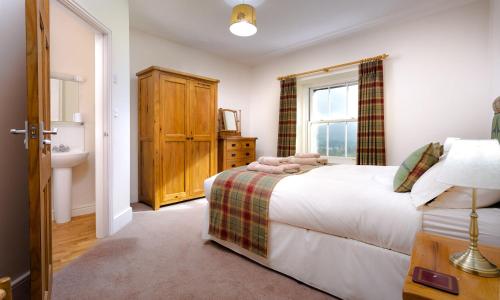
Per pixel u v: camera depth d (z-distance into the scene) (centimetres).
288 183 180
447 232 118
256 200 188
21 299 147
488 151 79
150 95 332
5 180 141
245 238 194
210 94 389
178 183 350
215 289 161
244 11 239
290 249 172
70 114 303
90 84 316
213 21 328
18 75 145
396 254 130
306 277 164
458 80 281
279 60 456
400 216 128
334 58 383
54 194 280
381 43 336
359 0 275
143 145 354
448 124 288
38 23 108
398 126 323
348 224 144
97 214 244
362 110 344
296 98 427
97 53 241
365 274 140
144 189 355
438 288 73
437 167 133
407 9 291
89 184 318
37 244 107
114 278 172
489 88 262
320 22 324
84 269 183
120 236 244
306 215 160
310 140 433
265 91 480
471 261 83
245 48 420
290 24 330
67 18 300
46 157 138
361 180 178
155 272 180
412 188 141
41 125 112
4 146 139
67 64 300
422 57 304
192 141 366
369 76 337
